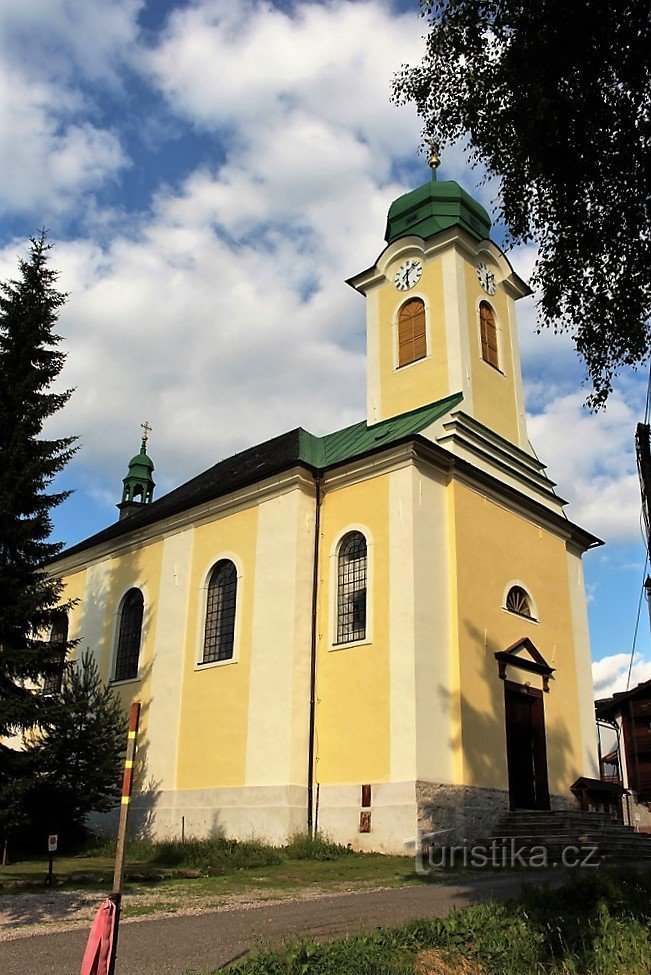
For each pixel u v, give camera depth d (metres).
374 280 27.97
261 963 7.22
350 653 20.39
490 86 10.69
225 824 20.69
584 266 10.91
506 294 28.38
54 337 19.28
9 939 9.19
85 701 19.06
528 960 8.03
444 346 25.30
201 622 23.84
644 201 10.44
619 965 7.87
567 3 9.72
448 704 19.52
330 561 21.75
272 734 20.52
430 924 8.61
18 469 18.02
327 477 22.55
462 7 10.45
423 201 27.98
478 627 20.81
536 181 10.83
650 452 13.16
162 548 26.27
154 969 7.69
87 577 29.12
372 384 26.75
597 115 10.23
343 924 9.74
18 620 17.12
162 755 23.34
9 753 16.77
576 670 24.34
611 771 43.72
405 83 11.23
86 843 20.16
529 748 21.70
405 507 20.47
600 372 11.37
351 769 19.42
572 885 10.20
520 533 23.67
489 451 23.98
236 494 23.95
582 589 26.06
